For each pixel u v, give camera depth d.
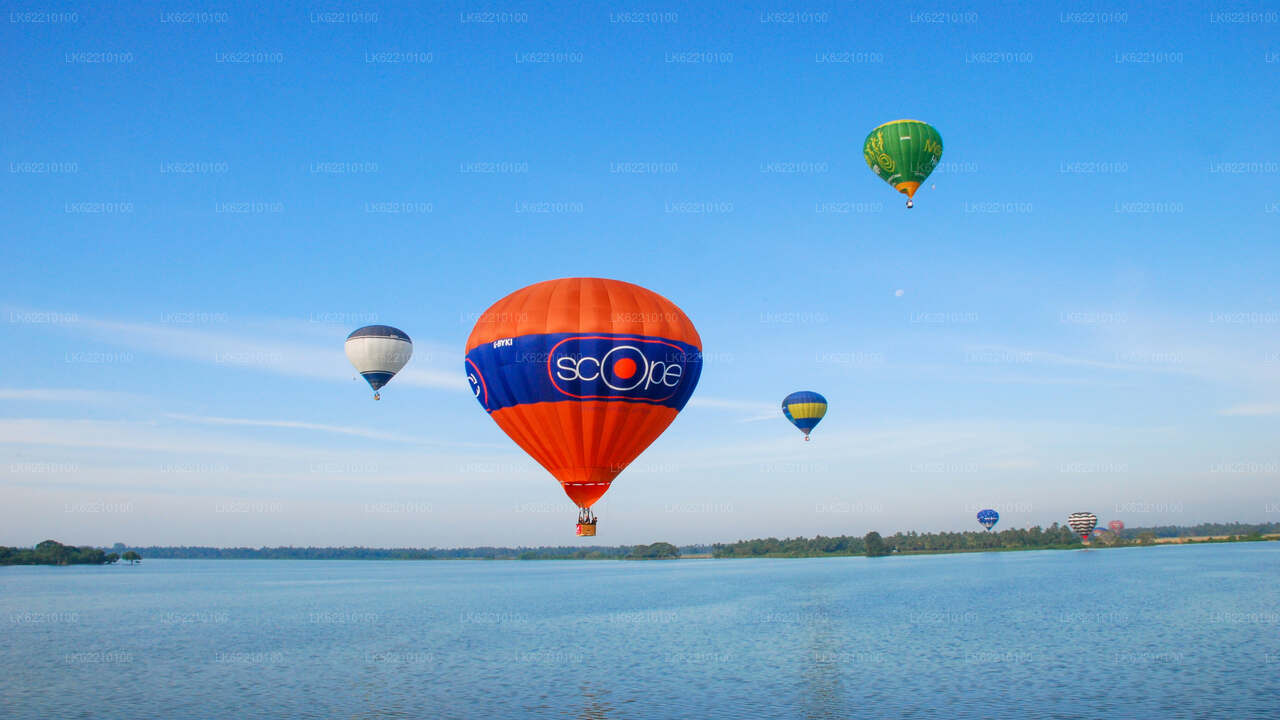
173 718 28.42
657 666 37.88
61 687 34.19
